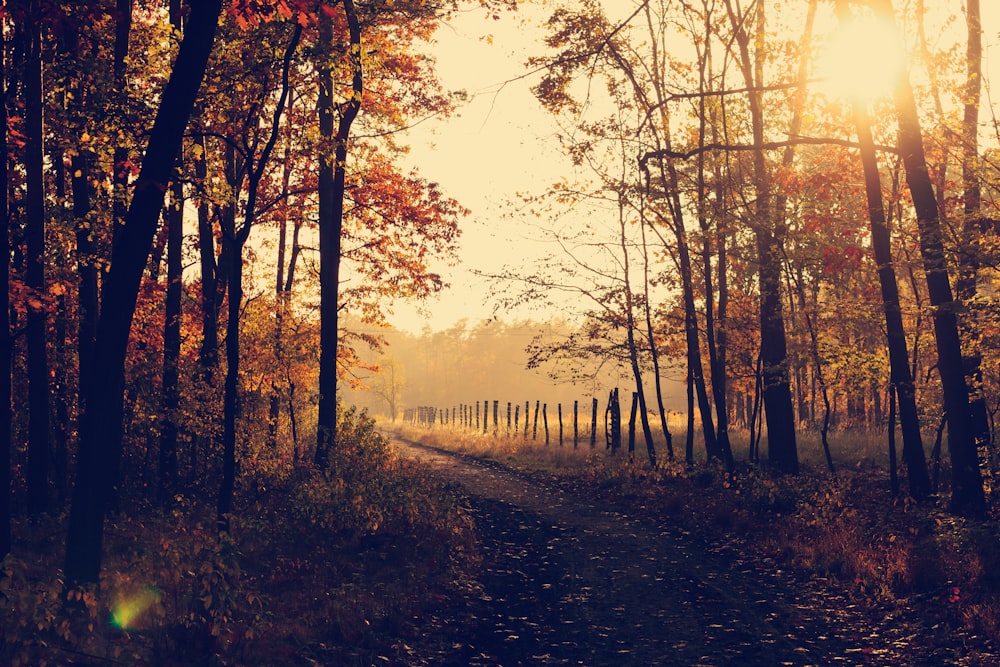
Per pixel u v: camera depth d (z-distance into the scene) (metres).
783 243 19.92
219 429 17.53
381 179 22.75
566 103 19.80
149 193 8.32
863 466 21.62
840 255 17.59
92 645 7.10
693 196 21.95
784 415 21.06
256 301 23.03
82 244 14.34
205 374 17.62
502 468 27.34
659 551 13.78
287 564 11.35
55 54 13.04
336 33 18.48
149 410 16.67
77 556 8.08
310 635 8.52
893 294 16.11
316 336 24.00
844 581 11.27
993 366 16.88
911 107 14.47
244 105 13.19
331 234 20.28
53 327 16.19
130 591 8.57
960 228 15.70
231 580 8.35
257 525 12.73
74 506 8.12
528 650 8.73
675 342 25.22
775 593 11.05
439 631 9.30
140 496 16.41
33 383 13.94
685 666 8.20
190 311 19.98
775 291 21.03
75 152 12.83
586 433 38.03
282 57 12.55
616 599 10.81
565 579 11.88
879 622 9.54
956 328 14.03
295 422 25.94
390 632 9.03
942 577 10.41
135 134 12.20
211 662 7.22
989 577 10.23
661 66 22.05
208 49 8.52
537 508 18.36
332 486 14.30
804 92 20.03
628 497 19.45
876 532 13.46
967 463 13.59
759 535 14.33
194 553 9.03
